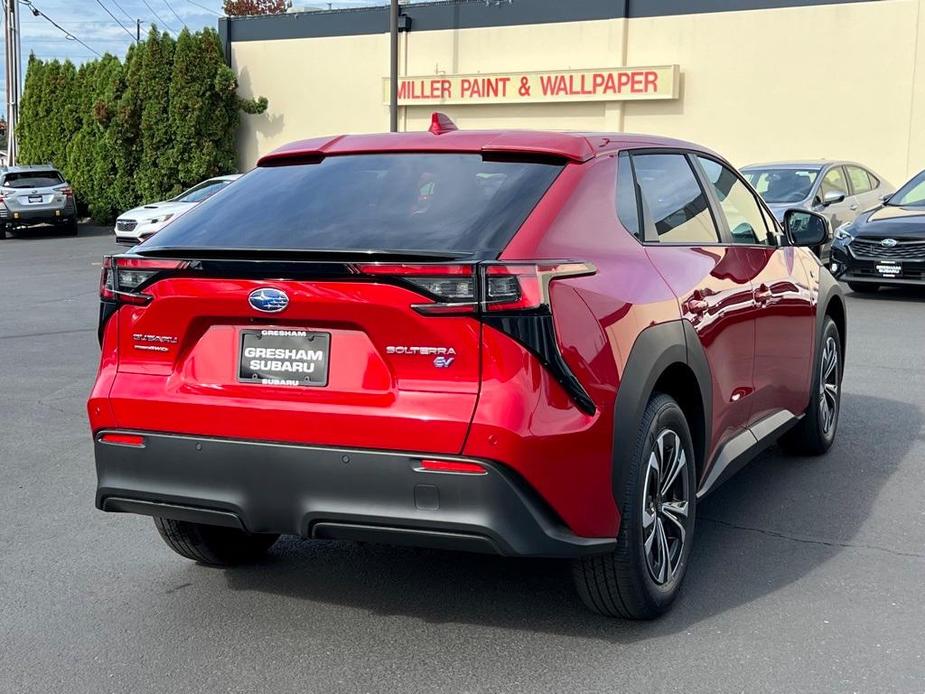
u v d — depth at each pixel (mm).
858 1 21734
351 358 3377
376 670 3490
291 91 29953
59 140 33000
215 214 3920
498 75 26047
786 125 22859
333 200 3793
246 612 3990
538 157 3822
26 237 27734
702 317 4109
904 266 12523
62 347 10375
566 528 3369
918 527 4836
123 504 3719
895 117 21625
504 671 3463
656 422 3732
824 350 5859
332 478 3357
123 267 3660
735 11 23141
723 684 3342
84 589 4234
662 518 3877
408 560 4535
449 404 3227
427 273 3217
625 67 24234
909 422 6793
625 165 4105
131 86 29391
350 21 28719
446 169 3844
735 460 4566
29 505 5355
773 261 5121
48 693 3359
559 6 25391
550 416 3252
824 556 4473
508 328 3207
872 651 3564
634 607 3711
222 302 3482
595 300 3465
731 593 4082
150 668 3531
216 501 3531
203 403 3508
